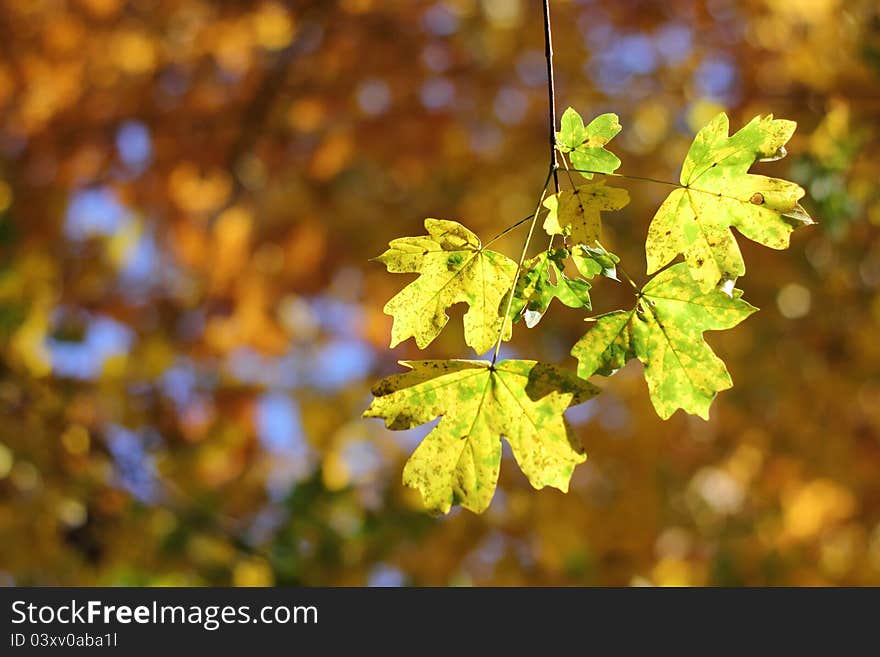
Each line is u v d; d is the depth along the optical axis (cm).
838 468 669
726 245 159
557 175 157
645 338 162
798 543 668
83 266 560
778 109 486
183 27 630
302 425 600
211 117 655
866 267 597
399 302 162
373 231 731
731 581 657
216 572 483
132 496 504
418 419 158
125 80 632
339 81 671
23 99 610
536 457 157
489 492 157
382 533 490
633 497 647
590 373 161
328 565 481
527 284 160
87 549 495
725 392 666
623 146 699
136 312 586
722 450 677
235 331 618
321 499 488
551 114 153
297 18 636
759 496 682
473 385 159
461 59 689
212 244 633
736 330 668
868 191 396
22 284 486
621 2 662
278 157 685
